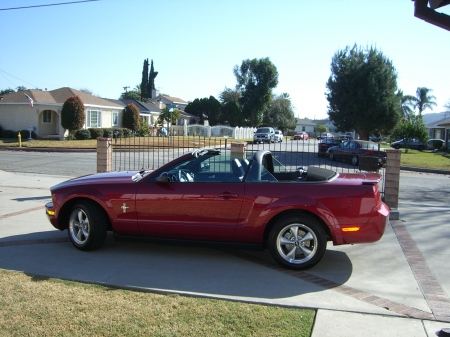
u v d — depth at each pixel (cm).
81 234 618
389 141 5231
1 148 2730
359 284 497
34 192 1113
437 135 5631
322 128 9800
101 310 399
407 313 412
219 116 6744
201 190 566
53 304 410
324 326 379
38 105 3412
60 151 2664
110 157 1111
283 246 548
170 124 4691
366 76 3538
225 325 373
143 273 523
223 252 623
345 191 535
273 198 546
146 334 354
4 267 537
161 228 580
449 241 691
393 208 890
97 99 3975
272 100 7306
